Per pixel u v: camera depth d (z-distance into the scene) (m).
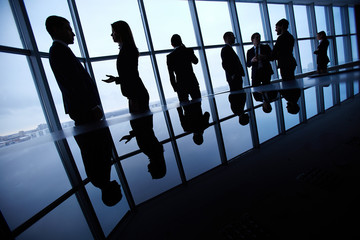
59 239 1.24
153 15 5.66
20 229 1.19
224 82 6.60
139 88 2.65
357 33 11.79
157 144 1.21
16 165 1.33
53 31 2.00
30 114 2.88
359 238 0.21
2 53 2.58
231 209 0.34
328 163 0.37
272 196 0.33
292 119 0.76
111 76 2.54
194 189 0.45
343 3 10.84
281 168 0.41
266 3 7.20
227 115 1.37
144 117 1.96
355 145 0.41
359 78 1.44
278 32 4.12
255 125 1.00
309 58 9.34
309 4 9.20
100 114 2.31
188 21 5.79
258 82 4.65
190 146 1.41
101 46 4.29
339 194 0.29
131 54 2.51
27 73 2.78
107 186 0.87
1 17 2.54
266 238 0.26
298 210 0.28
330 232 0.23
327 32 10.62
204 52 5.84
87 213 1.33
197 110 1.99
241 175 0.44
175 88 3.84
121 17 5.12
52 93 3.14
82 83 2.05
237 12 6.38
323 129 0.54
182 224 0.35
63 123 3.30
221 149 1.12
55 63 1.95
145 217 0.41
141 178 0.98
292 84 2.42
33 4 3.12
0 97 2.78
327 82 1.61
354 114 0.60
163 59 5.26
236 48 6.65
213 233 0.31
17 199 1.55
